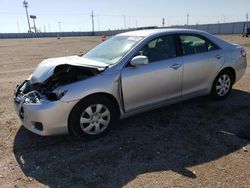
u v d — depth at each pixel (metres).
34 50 23.36
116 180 3.41
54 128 4.10
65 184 3.36
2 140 4.52
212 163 3.74
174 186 3.27
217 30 75.38
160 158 3.89
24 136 4.64
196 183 3.31
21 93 4.63
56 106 4.01
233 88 7.23
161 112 5.53
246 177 3.42
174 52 5.18
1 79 9.66
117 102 4.54
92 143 4.36
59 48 25.41
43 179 3.47
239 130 4.73
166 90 5.05
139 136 4.55
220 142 4.32
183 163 3.75
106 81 4.34
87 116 4.32
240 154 3.97
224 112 5.51
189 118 5.23
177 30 5.36
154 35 5.01
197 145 4.23
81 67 4.39
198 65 5.42
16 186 3.34
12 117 5.54
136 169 3.63
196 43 5.56
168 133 4.64
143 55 4.78
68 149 4.19
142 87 4.70
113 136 4.57
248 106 5.84
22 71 11.52
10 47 28.16
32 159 3.93
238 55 6.19
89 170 3.64
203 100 6.19
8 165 3.79
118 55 4.81
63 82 4.29
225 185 3.27
